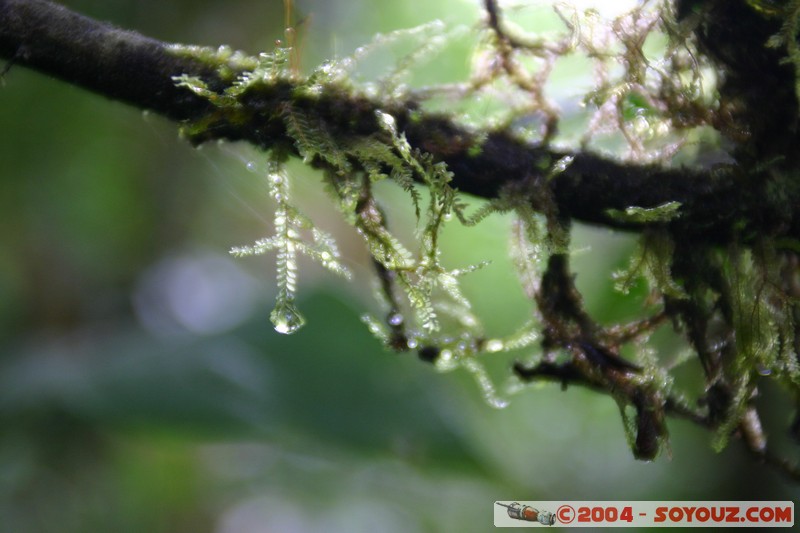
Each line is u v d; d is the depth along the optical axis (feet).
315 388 0.97
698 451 1.63
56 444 1.31
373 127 0.70
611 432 2.09
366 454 0.95
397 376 0.98
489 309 1.71
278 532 2.10
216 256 1.70
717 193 0.72
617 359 0.75
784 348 0.72
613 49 0.75
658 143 0.76
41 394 0.95
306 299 1.03
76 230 1.50
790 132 0.72
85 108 1.36
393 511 2.10
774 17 0.71
